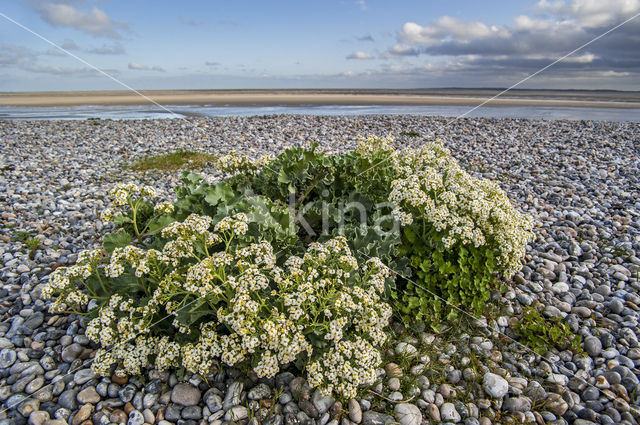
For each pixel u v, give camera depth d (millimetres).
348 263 2896
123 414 2592
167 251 2879
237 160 4656
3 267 4301
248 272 2576
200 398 2730
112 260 2779
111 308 2814
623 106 28203
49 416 2588
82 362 3025
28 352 3100
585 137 12727
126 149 10984
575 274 4387
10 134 13859
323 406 2662
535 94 52219
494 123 16031
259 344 2637
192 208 3906
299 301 2541
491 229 3664
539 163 9227
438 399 2822
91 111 25438
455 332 3416
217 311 2643
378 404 2732
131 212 3906
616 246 4891
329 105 29109
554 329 3367
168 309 2682
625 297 3955
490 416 2725
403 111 23672
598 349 3287
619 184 7547
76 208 6105
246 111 23797
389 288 3363
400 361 3094
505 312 3719
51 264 4352
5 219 5609
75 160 9695
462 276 3525
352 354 2684
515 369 3123
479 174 8273
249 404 2654
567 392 2900
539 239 5109
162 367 2666
